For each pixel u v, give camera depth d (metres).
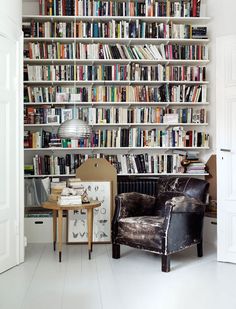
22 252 4.02
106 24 5.15
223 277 3.59
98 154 5.23
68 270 3.76
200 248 4.29
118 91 5.19
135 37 5.16
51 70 5.11
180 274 3.67
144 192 5.12
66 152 5.33
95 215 4.88
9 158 3.83
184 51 5.25
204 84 5.36
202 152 5.44
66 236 4.88
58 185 4.34
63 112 5.13
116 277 3.56
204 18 5.21
